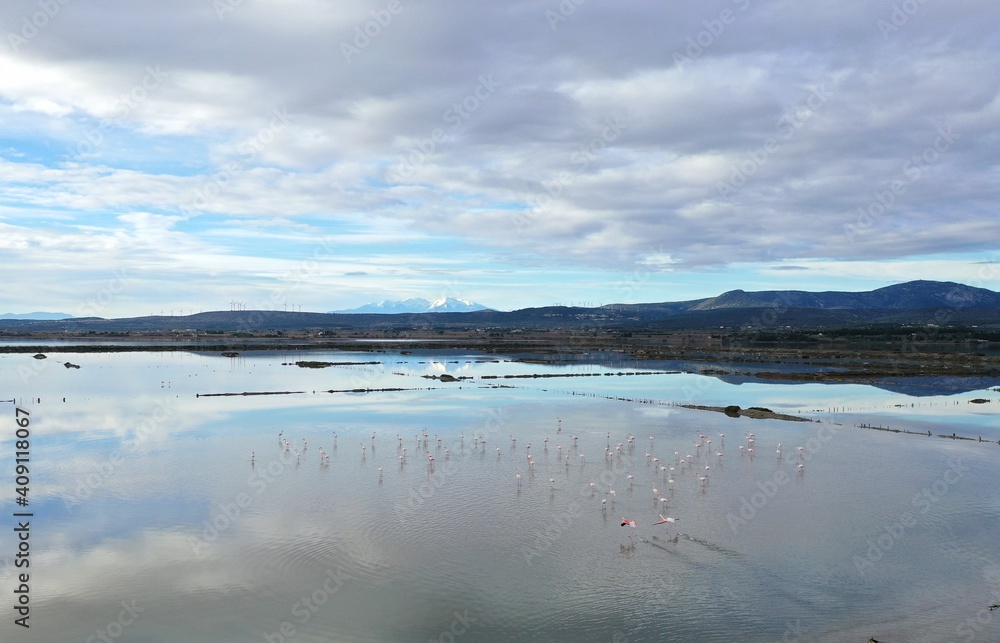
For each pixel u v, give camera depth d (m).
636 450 69.19
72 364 170.62
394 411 94.44
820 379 140.88
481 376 147.25
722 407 99.38
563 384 131.88
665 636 31.72
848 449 69.69
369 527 45.16
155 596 35.25
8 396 107.44
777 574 38.34
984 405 102.00
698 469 61.19
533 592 35.88
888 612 34.22
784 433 78.81
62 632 31.66
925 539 43.69
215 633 31.64
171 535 43.66
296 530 44.56
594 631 32.06
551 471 60.19
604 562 39.72
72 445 69.88
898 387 126.75
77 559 39.81
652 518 47.28
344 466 61.47
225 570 38.38
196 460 63.38
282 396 110.12
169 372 153.38
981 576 38.44
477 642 31.00
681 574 38.22
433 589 36.19
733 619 33.31
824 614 33.94
